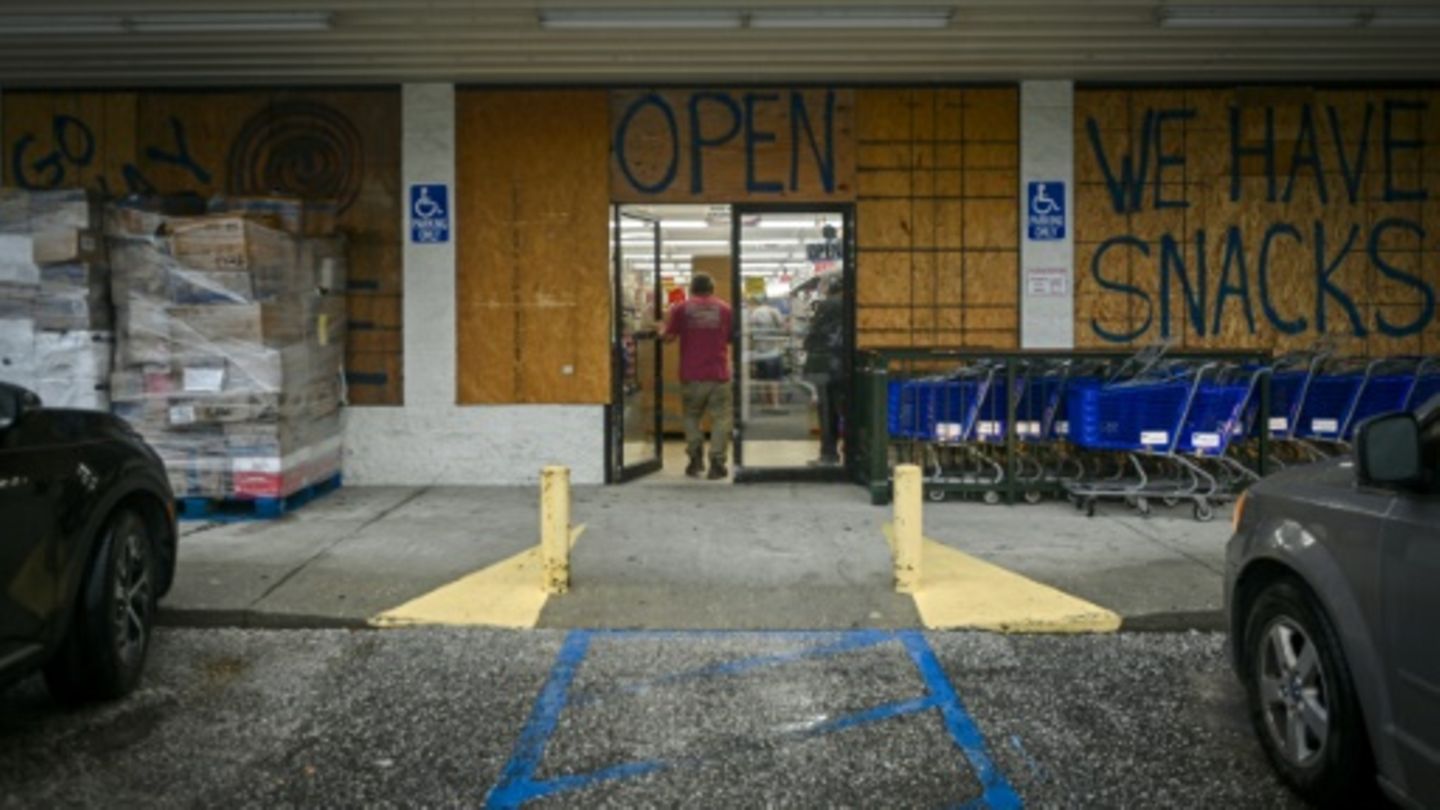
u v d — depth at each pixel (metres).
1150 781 4.39
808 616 6.57
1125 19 8.80
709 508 9.50
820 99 10.62
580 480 10.66
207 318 8.72
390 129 10.59
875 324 10.69
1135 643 6.21
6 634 4.35
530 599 6.86
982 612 6.56
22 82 10.41
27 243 8.47
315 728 4.98
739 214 10.70
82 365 8.59
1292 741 4.20
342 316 10.51
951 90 10.66
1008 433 9.47
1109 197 10.67
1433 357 10.12
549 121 10.59
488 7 8.53
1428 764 3.44
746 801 4.24
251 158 10.61
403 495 10.18
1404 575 3.56
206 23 8.70
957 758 4.64
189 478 8.88
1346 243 10.70
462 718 5.11
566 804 4.22
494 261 10.63
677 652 6.07
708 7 8.60
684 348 10.98
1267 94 10.64
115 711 5.17
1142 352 9.24
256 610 6.55
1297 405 9.60
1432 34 9.16
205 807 4.18
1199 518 8.91
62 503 4.77
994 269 10.69
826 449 10.78
